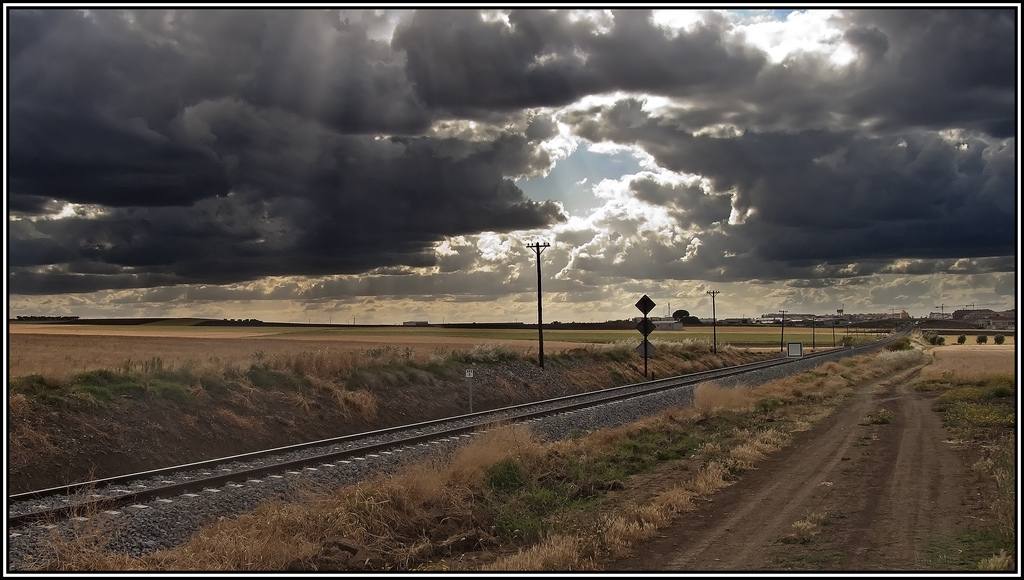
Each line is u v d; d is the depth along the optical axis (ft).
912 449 68.23
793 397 122.42
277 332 511.81
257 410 88.79
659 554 37.19
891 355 297.94
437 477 50.01
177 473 58.29
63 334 396.37
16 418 63.05
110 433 69.46
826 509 45.34
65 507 42.93
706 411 100.32
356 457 63.93
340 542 38.75
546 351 196.54
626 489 55.01
